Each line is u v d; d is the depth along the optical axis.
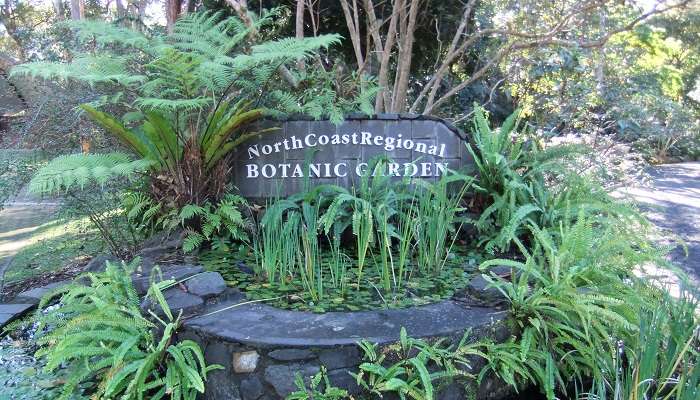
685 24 11.30
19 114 4.74
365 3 5.00
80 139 4.07
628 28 4.65
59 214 4.03
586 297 2.35
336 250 3.06
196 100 2.96
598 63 5.75
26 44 4.82
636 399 2.08
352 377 2.22
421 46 6.43
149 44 3.55
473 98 6.88
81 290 2.58
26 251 4.78
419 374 2.20
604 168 4.77
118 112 3.99
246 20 4.03
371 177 3.67
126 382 2.29
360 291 2.85
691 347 2.26
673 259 4.34
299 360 2.22
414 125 3.75
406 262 3.27
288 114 3.74
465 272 3.15
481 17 6.23
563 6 5.36
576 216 3.38
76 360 2.68
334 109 3.48
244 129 3.67
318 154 3.72
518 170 3.83
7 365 2.84
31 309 3.55
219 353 2.33
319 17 6.05
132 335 2.34
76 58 3.53
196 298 2.67
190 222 3.52
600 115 5.93
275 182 3.72
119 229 4.21
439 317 2.51
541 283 2.63
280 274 2.98
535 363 2.41
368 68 6.05
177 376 2.25
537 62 5.75
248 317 2.51
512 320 2.54
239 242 3.60
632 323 2.44
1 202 4.00
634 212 3.27
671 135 8.71
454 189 3.78
